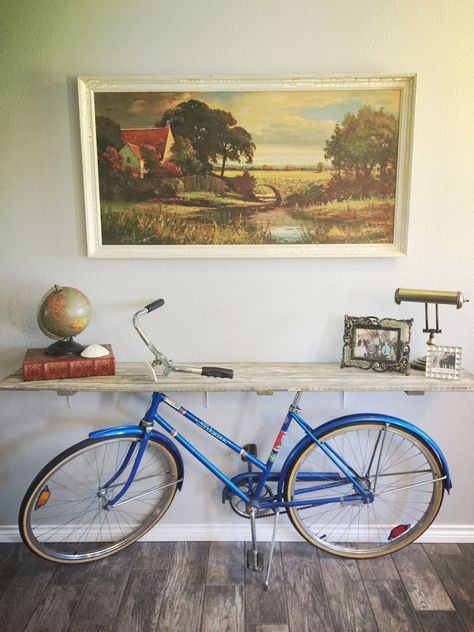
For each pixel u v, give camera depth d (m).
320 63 1.73
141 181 1.80
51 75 1.73
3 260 1.87
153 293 1.90
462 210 1.83
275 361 1.96
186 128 1.76
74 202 1.83
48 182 1.81
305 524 2.06
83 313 1.74
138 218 1.83
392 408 2.00
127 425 2.00
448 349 1.74
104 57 1.73
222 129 1.76
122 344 1.95
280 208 1.82
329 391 1.79
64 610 1.73
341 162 1.79
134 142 1.77
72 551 2.04
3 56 1.72
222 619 1.69
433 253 1.86
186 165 1.79
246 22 1.70
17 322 1.92
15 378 1.77
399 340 1.80
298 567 1.95
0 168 1.80
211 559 1.99
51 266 1.88
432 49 1.71
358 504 1.94
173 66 1.74
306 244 1.85
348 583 1.86
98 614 1.71
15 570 1.93
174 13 1.70
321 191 1.81
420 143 1.78
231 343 1.95
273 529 1.96
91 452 2.03
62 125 1.77
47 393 1.98
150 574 1.91
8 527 2.09
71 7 1.69
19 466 2.04
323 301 1.91
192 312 1.92
